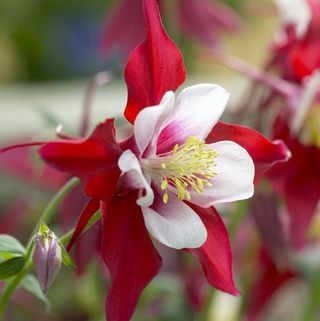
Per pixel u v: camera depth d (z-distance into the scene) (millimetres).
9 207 609
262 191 455
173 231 354
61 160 336
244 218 517
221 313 537
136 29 522
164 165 357
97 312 529
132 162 344
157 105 351
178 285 513
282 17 476
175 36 543
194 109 358
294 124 441
